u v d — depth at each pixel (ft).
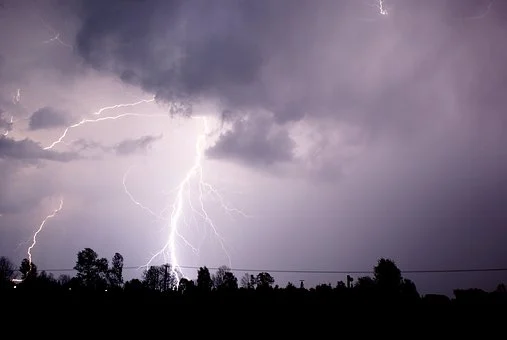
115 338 72.59
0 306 85.76
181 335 75.66
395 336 73.82
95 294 102.63
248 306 94.99
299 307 93.35
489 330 74.33
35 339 69.56
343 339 73.00
